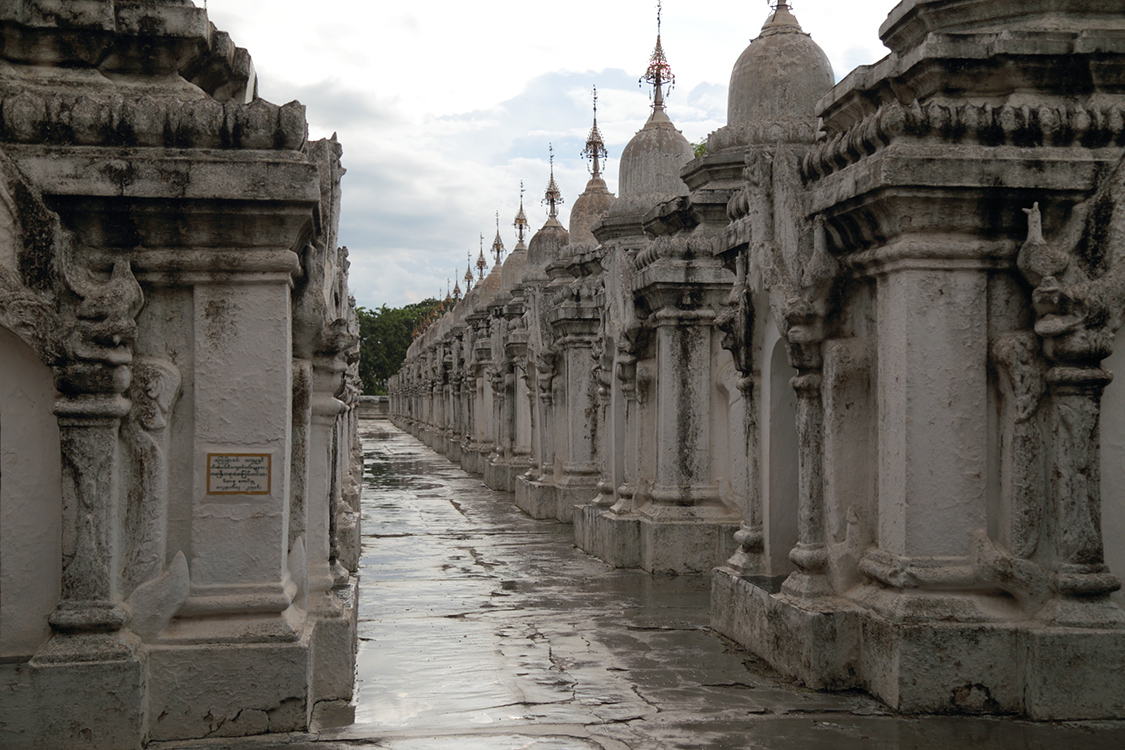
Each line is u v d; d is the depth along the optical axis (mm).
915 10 7824
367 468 36281
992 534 7270
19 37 6883
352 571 12891
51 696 6160
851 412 7965
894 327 7395
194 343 6676
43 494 6531
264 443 6715
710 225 13602
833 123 8820
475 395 33531
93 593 6340
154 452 6547
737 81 13281
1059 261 7008
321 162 8102
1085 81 7414
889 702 7137
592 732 6691
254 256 6668
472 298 39688
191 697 6488
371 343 106625
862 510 7969
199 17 7043
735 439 13281
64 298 6387
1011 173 7090
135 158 6469
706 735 6629
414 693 7688
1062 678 6832
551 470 20766
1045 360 7137
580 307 19266
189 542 6648
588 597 11812
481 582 12945
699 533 13297
